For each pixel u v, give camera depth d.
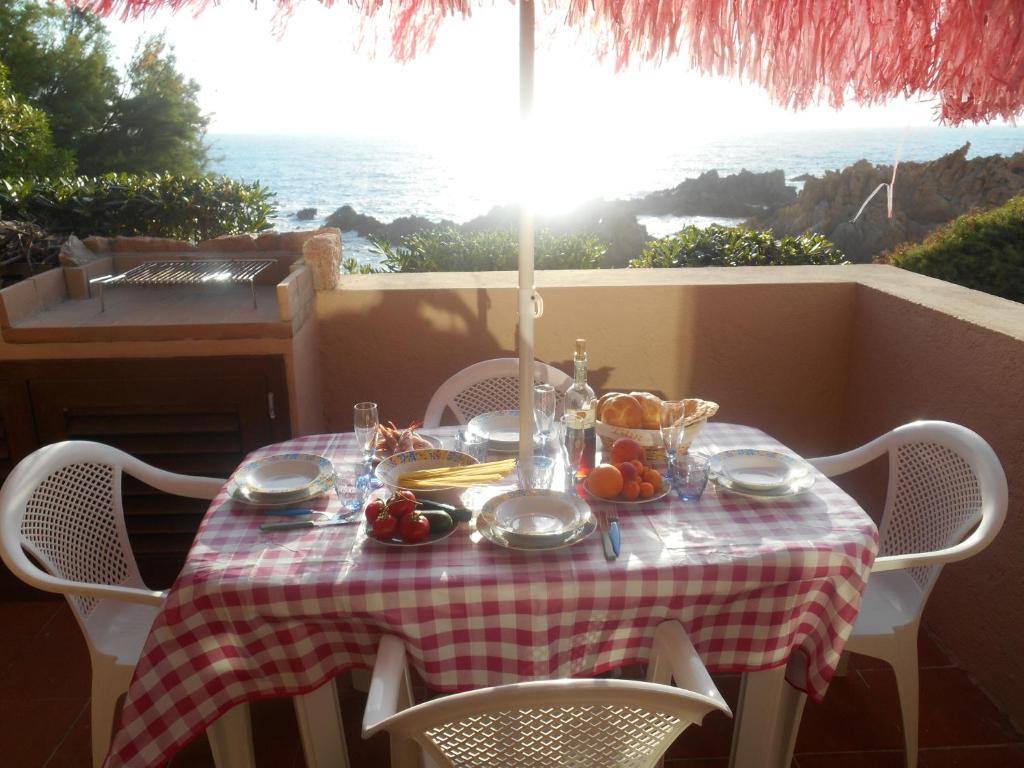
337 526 1.82
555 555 1.67
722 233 4.82
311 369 3.23
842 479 3.60
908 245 4.65
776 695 1.83
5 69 11.84
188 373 2.85
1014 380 2.44
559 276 3.70
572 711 1.30
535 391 2.09
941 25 1.44
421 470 1.98
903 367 3.10
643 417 2.18
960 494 2.14
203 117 16.28
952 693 2.52
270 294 3.30
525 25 1.75
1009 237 4.11
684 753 2.25
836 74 1.58
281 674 1.67
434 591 1.57
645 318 3.50
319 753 1.80
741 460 2.13
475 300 3.43
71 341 2.79
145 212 5.42
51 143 13.04
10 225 3.44
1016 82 1.37
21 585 2.95
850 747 2.29
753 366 3.58
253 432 2.91
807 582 1.69
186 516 2.91
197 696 1.64
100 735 1.99
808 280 3.53
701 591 1.63
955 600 2.69
